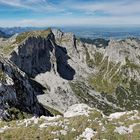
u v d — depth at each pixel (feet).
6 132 111.55
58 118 118.62
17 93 369.09
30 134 104.94
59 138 98.58
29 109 376.48
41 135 102.58
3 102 303.48
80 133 100.27
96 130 99.76
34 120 122.01
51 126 107.55
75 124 105.81
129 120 104.78
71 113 145.28
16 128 114.62
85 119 108.78
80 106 149.48
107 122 104.94
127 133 96.02
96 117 111.24
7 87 339.36
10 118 280.72
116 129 98.58
